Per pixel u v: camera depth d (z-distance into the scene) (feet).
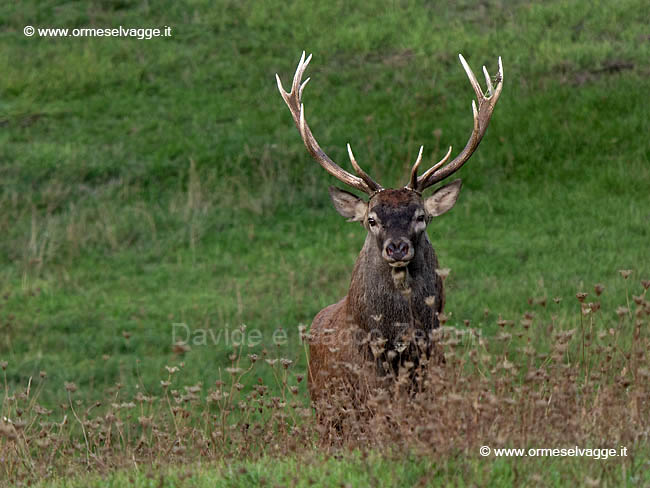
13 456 49.47
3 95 171.83
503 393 44.21
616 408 43.16
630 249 114.42
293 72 176.55
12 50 184.75
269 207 137.90
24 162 149.38
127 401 84.74
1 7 201.26
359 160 146.20
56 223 134.51
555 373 47.67
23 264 124.88
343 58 179.83
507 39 178.09
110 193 143.33
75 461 50.55
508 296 101.71
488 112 64.80
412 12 192.85
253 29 192.75
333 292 110.63
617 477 38.32
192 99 170.09
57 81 176.04
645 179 134.10
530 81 162.30
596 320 89.40
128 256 126.93
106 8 200.34
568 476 38.29
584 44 171.53
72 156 151.43
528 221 127.24
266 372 88.94
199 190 141.18
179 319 106.01
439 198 58.39
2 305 112.57
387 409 44.47
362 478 39.32
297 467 41.04
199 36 191.21
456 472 38.27
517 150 144.56
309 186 142.20
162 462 46.50
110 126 162.61
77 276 120.98
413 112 157.58
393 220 55.11
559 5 188.14
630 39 172.24
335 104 163.73
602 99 153.07
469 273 111.86
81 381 92.17
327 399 53.57
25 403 83.15
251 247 127.95
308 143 63.77
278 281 115.03
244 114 163.53
